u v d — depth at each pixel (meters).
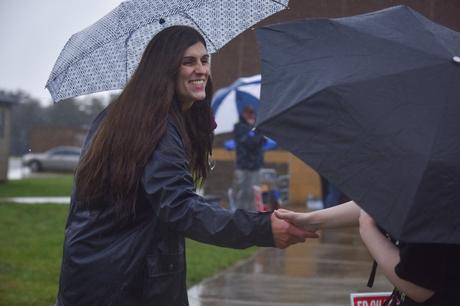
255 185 14.27
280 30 3.00
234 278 8.88
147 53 3.41
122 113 3.30
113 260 3.26
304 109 2.72
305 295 7.89
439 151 2.55
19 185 27.61
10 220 14.01
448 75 2.71
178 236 3.33
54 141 61.00
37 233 12.27
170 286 3.30
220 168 18.23
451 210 2.51
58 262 9.46
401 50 2.81
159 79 3.33
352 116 2.67
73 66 4.00
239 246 3.11
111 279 3.26
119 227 3.28
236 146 14.19
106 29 3.85
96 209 3.31
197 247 11.15
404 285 2.77
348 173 2.62
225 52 11.65
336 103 2.70
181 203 3.13
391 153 2.59
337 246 11.67
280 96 2.80
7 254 9.97
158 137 3.23
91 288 3.28
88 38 3.90
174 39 3.38
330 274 9.16
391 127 2.62
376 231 2.91
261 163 14.27
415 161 2.55
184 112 3.58
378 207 2.56
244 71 12.00
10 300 7.25
